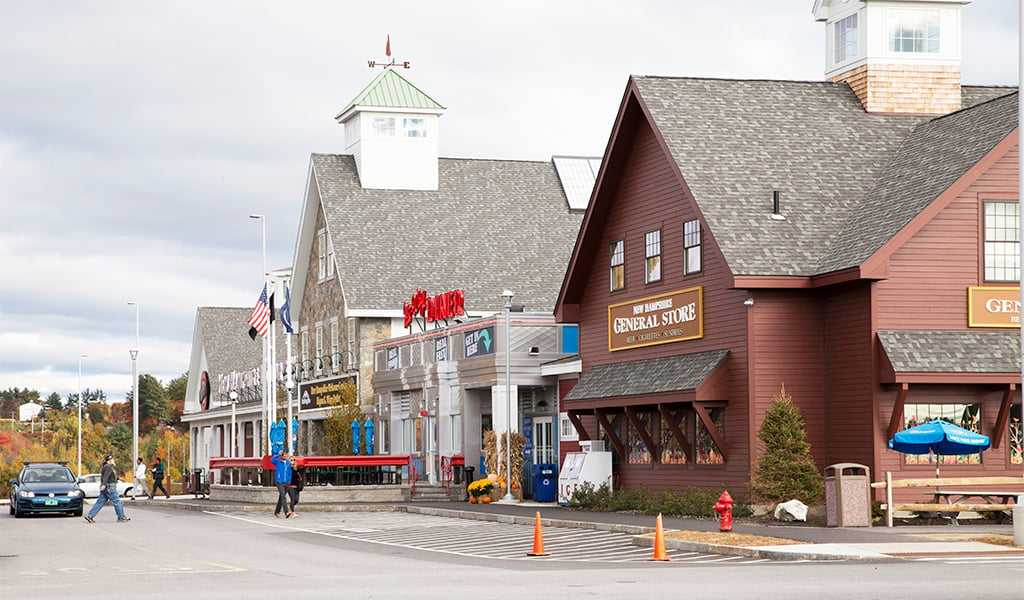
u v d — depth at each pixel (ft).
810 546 74.49
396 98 204.64
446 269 193.98
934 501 93.97
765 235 102.83
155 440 417.69
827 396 101.91
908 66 119.14
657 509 106.83
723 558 74.13
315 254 209.87
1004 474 98.43
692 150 109.91
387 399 177.17
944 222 98.53
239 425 246.27
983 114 106.22
